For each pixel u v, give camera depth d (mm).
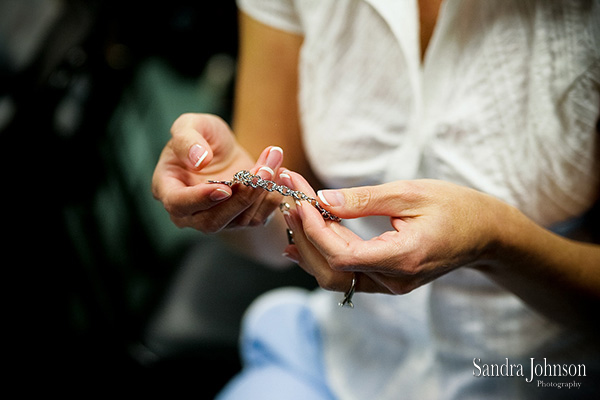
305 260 502
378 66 614
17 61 1050
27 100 1058
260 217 525
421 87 607
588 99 535
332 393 773
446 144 606
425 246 469
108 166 1445
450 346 690
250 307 981
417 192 485
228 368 990
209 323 952
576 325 609
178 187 510
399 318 707
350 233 479
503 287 597
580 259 556
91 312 1255
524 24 553
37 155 1151
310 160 694
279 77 699
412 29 592
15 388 1138
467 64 586
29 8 1093
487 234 505
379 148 640
